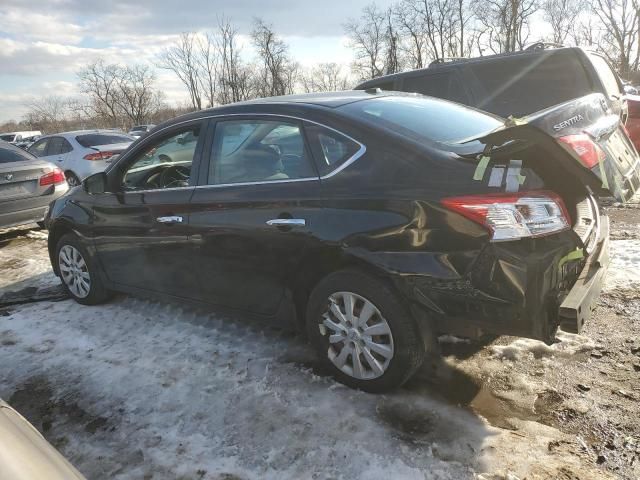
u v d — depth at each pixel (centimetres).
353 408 294
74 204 464
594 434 264
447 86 698
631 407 281
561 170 283
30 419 305
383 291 288
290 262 319
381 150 292
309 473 247
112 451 272
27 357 378
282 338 382
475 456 252
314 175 312
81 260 470
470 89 679
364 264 290
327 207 300
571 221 292
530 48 688
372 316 299
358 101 347
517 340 356
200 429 284
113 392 326
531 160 271
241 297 354
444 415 284
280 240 318
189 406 305
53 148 1185
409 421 281
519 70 655
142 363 358
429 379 320
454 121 347
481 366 330
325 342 321
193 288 381
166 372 344
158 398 316
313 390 314
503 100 661
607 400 289
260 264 334
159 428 288
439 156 278
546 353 339
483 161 265
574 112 279
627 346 340
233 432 280
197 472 253
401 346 289
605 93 613
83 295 473
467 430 271
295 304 332
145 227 397
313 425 281
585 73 620
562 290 269
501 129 257
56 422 300
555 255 258
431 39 5450
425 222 269
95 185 432
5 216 705
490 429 271
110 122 5881
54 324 434
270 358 354
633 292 417
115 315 445
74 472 150
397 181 281
